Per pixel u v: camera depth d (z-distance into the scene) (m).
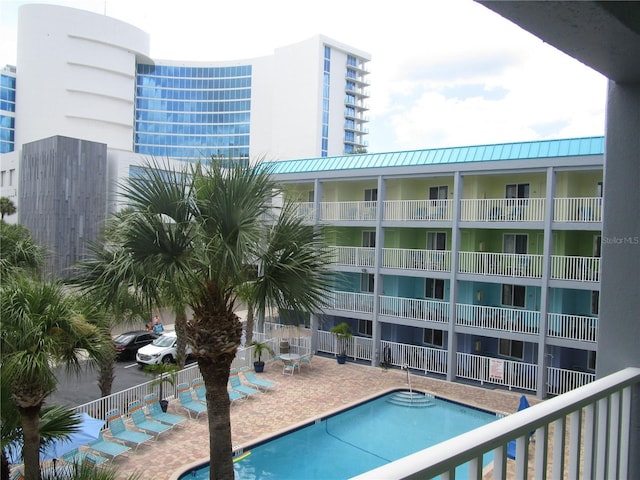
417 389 20.56
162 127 97.50
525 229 22.86
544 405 1.94
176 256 8.55
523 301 22.89
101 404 15.53
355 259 25.19
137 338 25.81
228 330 9.39
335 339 25.62
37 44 77.62
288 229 9.31
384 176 24.36
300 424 16.45
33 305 7.80
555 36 1.96
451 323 22.08
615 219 2.70
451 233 24.70
